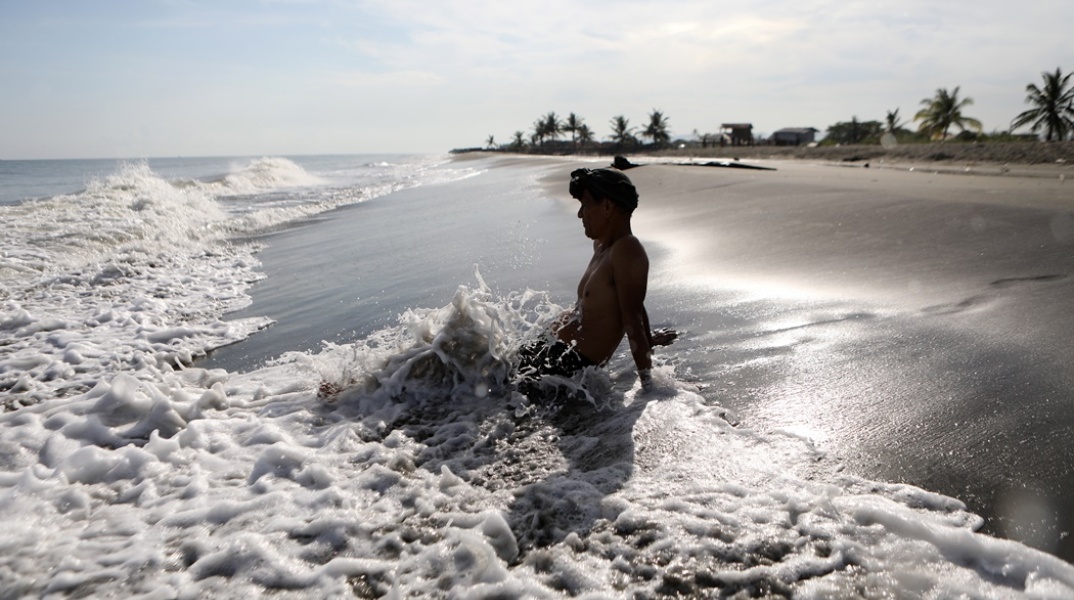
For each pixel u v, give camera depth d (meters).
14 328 5.13
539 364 3.05
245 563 1.81
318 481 2.29
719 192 10.84
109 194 14.61
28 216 11.70
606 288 2.92
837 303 3.90
